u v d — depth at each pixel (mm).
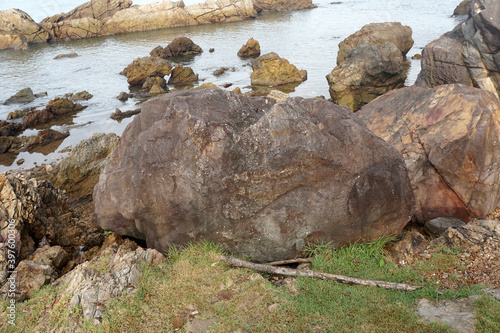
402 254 6176
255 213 5957
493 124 7500
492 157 7473
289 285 5426
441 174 7652
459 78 15492
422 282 5430
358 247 6211
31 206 7039
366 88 23859
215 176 5922
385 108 9258
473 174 7324
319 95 24812
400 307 4781
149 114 6566
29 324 4781
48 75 34875
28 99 26922
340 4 79625
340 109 6734
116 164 6812
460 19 47906
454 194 7730
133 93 27922
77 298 4926
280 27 55781
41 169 15961
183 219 6125
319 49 38688
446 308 4754
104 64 39000
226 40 48656
